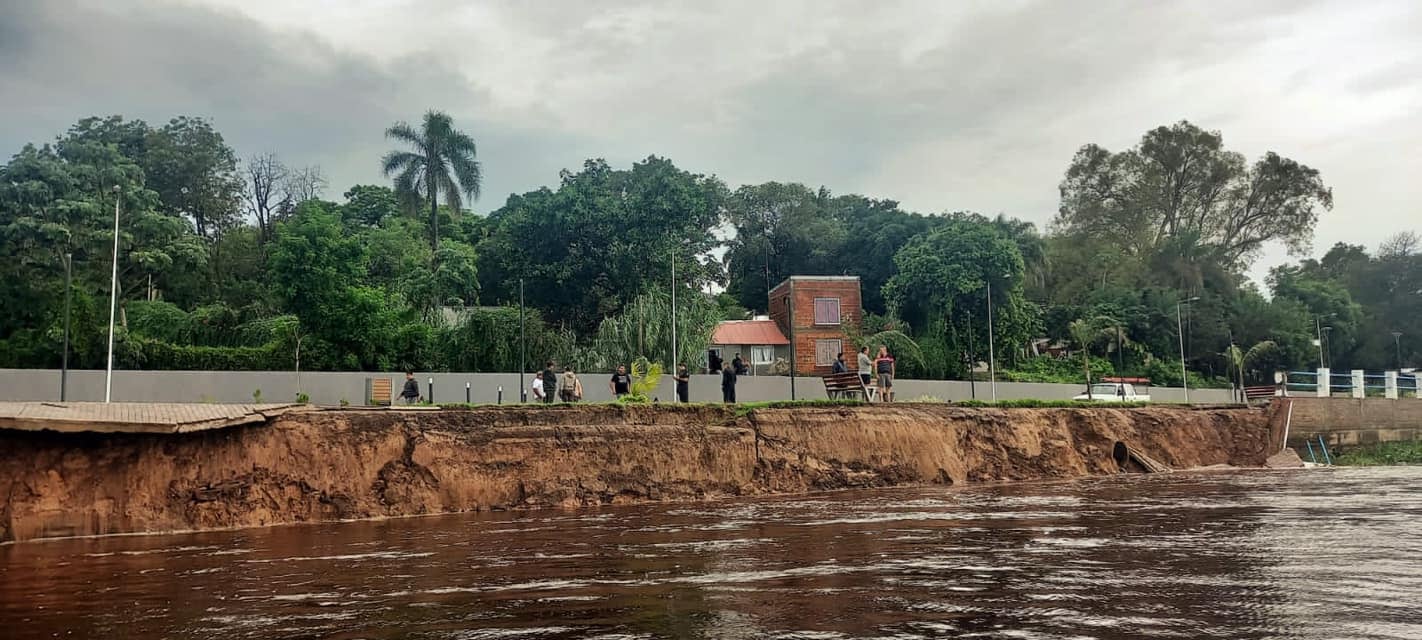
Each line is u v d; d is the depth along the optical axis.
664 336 44.19
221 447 22.81
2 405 21.86
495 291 59.19
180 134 59.75
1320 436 47.28
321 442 24.19
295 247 40.03
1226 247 82.44
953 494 28.83
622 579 14.69
